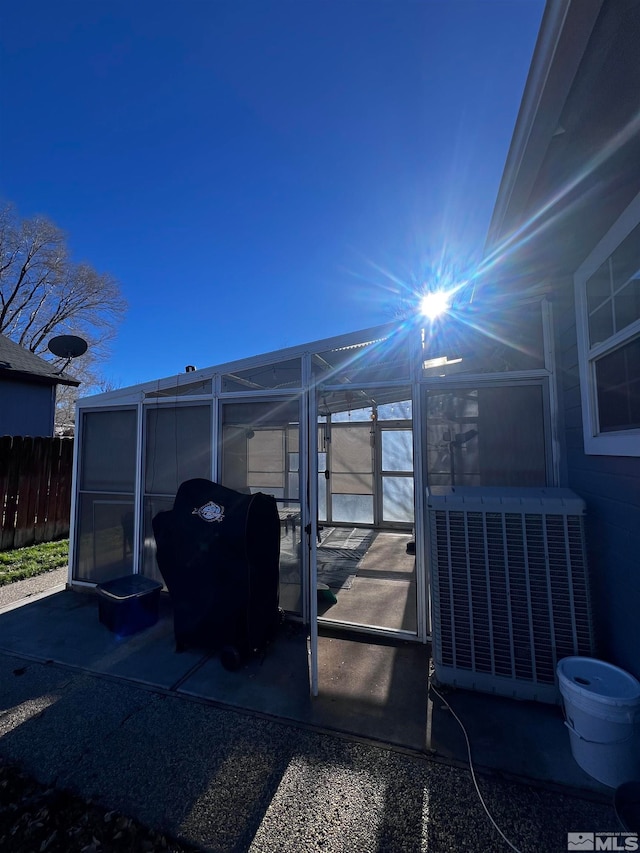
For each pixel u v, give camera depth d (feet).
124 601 11.81
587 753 6.53
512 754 7.01
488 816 5.82
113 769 6.81
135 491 14.80
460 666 8.80
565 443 10.41
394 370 13.09
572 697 6.73
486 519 8.82
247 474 13.51
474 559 8.85
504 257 9.31
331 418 26.89
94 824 5.78
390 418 25.34
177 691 9.04
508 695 8.50
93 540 15.43
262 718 8.08
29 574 17.60
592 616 8.23
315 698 8.71
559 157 6.35
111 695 8.91
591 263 8.79
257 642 10.39
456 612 8.90
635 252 7.04
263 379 14.05
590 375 8.89
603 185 6.93
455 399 11.24
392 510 25.38
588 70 4.86
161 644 11.29
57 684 9.36
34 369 38.75
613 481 7.95
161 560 11.64
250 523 10.36
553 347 10.69
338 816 5.88
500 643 8.61
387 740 7.40
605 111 5.44
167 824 5.78
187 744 7.38
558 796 6.15
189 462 14.15
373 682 9.29
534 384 10.76
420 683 9.22
